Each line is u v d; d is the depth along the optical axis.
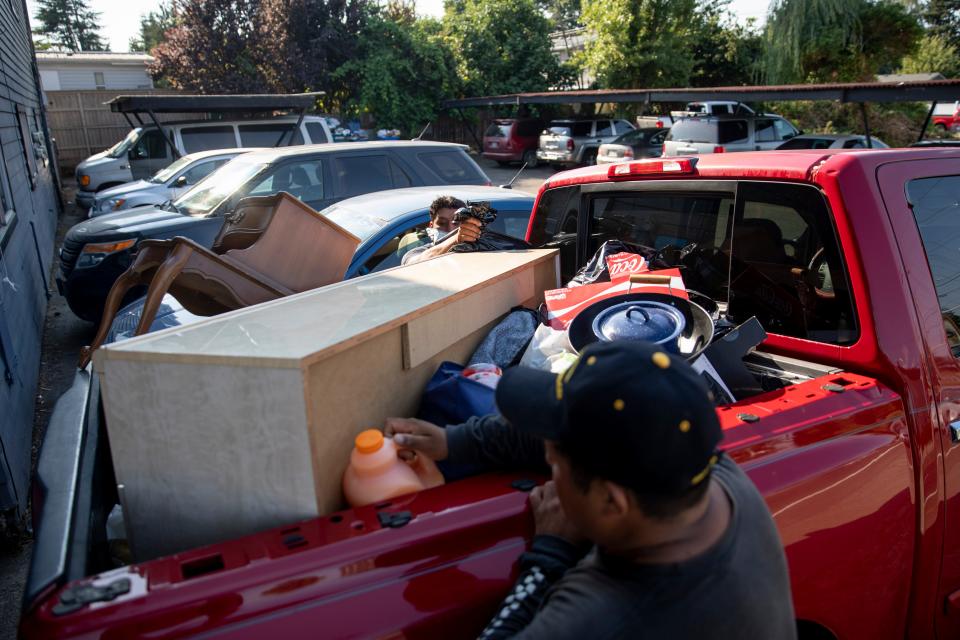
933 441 2.00
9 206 6.99
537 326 2.35
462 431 1.58
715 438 0.92
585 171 3.17
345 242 3.11
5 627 3.28
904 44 23.08
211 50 24.55
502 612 1.13
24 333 6.02
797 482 1.64
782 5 23.64
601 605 0.95
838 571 1.78
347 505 1.57
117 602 1.13
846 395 1.89
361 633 1.17
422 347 1.91
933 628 2.15
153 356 1.44
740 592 0.98
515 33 28.83
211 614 1.14
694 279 2.67
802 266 2.23
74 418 2.04
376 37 25.83
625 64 25.80
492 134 24.72
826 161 2.15
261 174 7.26
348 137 21.78
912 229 2.12
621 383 0.90
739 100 14.96
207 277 2.72
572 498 0.98
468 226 3.31
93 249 6.75
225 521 1.49
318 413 1.46
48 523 1.44
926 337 2.05
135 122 24.47
